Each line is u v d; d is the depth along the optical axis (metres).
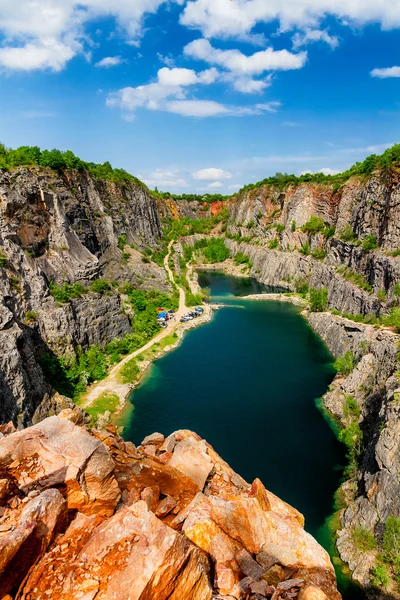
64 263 82.88
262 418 63.28
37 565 9.76
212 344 98.25
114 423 63.03
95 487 12.17
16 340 52.97
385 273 84.81
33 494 11.22
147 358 87.38
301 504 45.25
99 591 9.07
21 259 69.00
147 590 9.06
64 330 71.19
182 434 19.23
